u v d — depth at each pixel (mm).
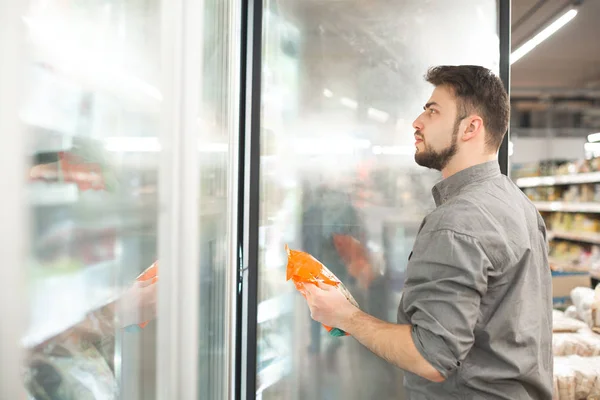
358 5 1727
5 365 327
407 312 1138
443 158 1201
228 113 1058
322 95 1738
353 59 1731
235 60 1189
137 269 505
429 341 1020
